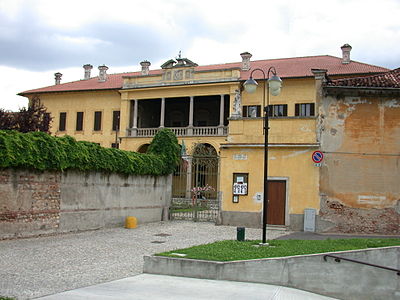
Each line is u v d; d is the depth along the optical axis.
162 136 23.41
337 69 39.44
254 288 9.12
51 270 10.13
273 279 9.95
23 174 14.89
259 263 9.92
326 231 17.66
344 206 17.62
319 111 18.28
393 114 17.55
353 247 12.07
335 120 18.06
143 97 45.47
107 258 11.95
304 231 17.89
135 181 20.75
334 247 12.09
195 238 15.99
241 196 19.42
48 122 32.94
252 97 40.75
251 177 19.30
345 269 10.66
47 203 15.88
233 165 19.67
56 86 53.66
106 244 14.41
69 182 16.92
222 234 17.05
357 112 17.89
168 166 23.09
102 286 8.75
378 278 10.87
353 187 17.61
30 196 15.17
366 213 17.39
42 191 15.67
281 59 46.94
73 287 8.61
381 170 17.44
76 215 17.25
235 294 8.45
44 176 15.74
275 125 18.98
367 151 17.64
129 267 10.87
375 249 11.54
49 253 12.37
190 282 9.42
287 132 18.75
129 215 20.23
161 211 22.64
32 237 15.20
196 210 22.38
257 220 19.05
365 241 13.64
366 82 18.12
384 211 17.23
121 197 19.78
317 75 18.39
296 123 18.66
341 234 17.25
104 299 7.69
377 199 17.34
